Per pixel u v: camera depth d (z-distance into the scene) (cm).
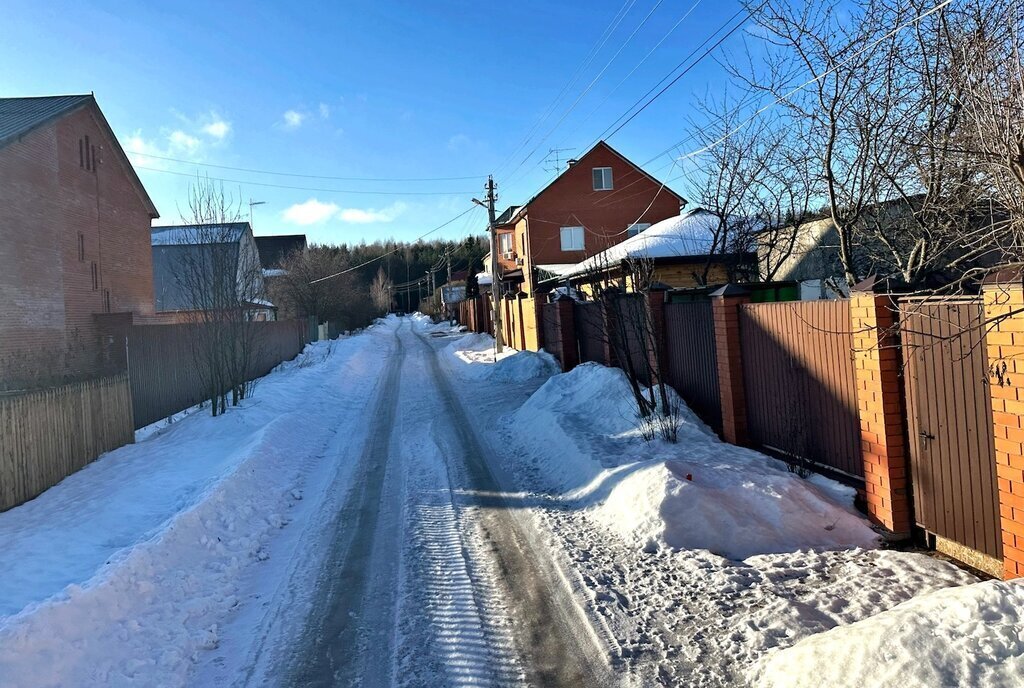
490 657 393
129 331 1299
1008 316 360
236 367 1392
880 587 424
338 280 5300
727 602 430
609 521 588
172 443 1095
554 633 414
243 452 885
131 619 438
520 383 1575
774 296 921
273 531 664
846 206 843
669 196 3384
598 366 1148
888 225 831
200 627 452
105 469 918
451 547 575
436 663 390
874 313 503
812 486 582
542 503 675
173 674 389
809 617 396
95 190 2116
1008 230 396
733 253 1467
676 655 376
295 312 4550
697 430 783
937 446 459
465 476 804
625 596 455
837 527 522
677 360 924
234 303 1387
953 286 452
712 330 809
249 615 475
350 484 811
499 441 989
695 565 484
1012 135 342
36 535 641
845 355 563
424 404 1406
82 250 2027
